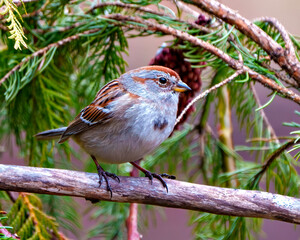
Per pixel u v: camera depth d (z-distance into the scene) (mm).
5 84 7316
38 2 7672
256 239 9109
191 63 7738
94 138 6941
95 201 6094
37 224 6816
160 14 7203
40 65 7012
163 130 6949
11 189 5609
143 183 5953
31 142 8156
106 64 7844
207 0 6453
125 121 6727
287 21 14617
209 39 6898
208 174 9492
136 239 7270
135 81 6996
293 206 5746
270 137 8344
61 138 7242
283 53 6383
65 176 5762
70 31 7684
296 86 6516
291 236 13078
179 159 9297
